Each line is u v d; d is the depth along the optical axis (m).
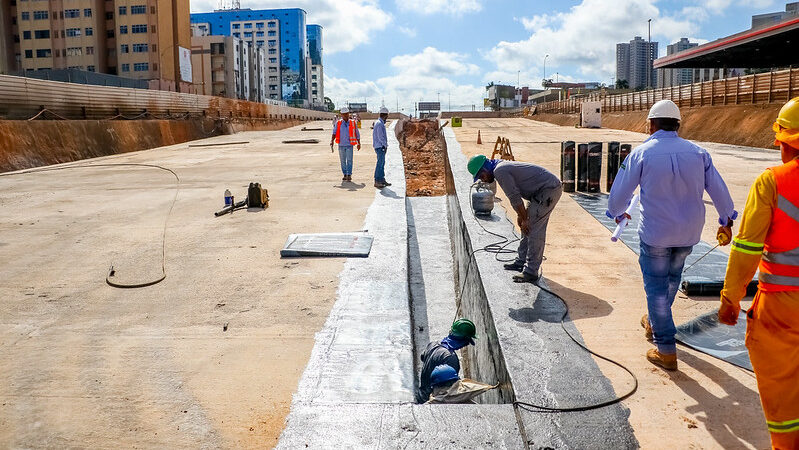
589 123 39.59
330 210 10.59
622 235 8.62
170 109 34.91
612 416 3.59
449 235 12.30
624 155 11.97
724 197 3.90
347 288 6.48
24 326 5.46
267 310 5.86
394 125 39.09
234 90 107.75
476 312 6.84
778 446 2.73
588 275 6.70
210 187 13.34
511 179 5.86
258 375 4.50
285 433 3.54
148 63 84.81
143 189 13.19
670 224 3.92
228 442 3.61
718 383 4.04
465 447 3.32
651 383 4.04
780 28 36.03
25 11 83.88
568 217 9.84
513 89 151.75
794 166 2.56
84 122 22.66
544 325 5.04
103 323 5.54
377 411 3.75
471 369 7.25
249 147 25.69
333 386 4.32
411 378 4.43
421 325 7.97
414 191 17.88
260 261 7.53
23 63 84.75
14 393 4.22
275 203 11.34
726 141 27.78
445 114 94.50
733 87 32.09
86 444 3.59
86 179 14.95
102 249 8.12
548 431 3.44
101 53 84.62
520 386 3.97
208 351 4.93
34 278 6.87
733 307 2.80
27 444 3.59
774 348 2.66
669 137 4.00
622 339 4.84
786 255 2.59
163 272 7.07
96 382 4.38
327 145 26.33
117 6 83.88
